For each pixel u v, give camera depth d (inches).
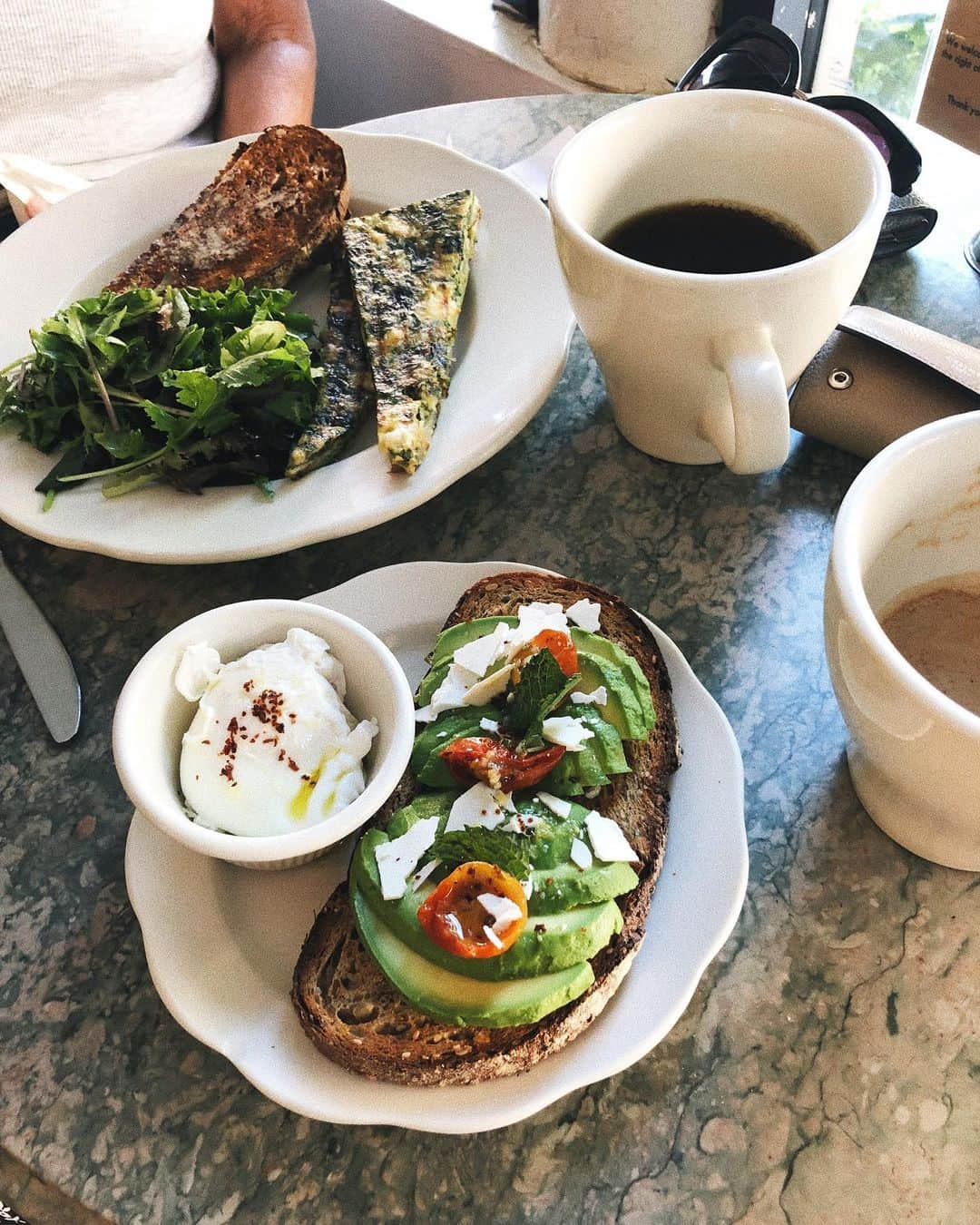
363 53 41.5
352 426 18.2
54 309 21.0
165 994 12.3
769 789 14.4
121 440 17.4
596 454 18.7
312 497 16.8
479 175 21.7
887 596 13.5
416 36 38.2
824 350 17.4
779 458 14.9
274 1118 12.3
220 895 13.1
